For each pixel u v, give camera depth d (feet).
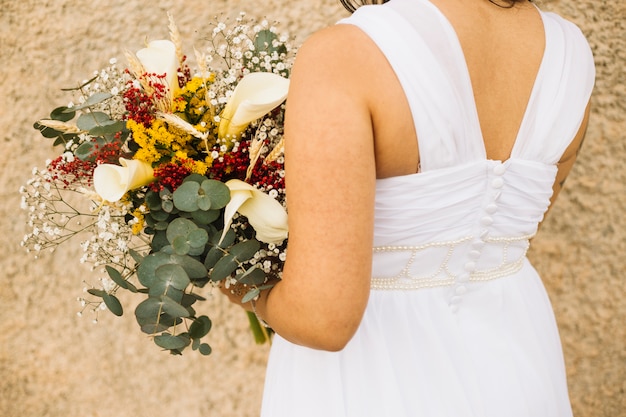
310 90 2.35
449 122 2.47
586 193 6.03
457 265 2.87
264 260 3.24
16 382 6.51
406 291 2.93
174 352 3.22
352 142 2.30
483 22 2.57
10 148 6.27
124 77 3.34
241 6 6.12
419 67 2.40
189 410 6.43
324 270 2.32
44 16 6.16
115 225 3.12
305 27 6.13
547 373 3.13
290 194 2.40
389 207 2.64
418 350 2.92
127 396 6.45
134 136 2.93
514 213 2.83
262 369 6.39
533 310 3.23
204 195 2.78
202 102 3.10
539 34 2.72
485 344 2.97
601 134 5.97
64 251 6.28
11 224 6.28
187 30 6.13
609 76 5.92
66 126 3.00
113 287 3.45
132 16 6.13
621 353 6.12
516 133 2.69
